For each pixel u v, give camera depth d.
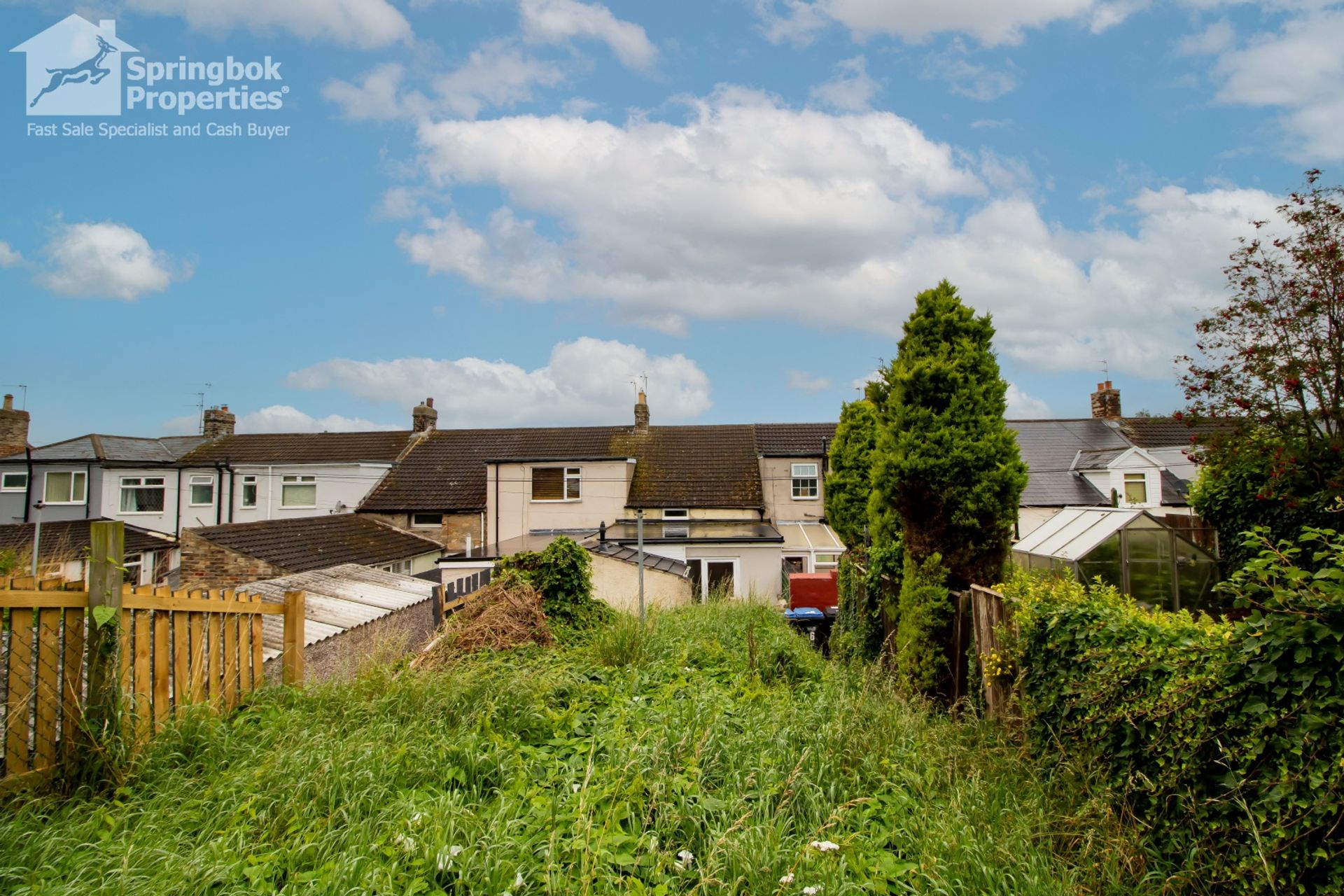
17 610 4.00
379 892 3.00
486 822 3.62
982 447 7.79
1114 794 4.15
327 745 4.32
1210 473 11.63
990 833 3.77
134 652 4.57
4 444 30.81
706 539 22.33
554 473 28.27
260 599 5.86
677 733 4.70
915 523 8.16
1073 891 3.41
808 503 28.45
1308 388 11.35
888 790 4.48
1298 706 3.15
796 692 7.09
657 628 8.91
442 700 5.31
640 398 32.16
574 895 3.02
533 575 10.54
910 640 7.85
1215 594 9.64
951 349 8.21
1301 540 3.37
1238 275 12.09
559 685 6.05
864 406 18.48
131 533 26.33
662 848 3.62
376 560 22.83
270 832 3.52
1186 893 3.54
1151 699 4.00
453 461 31.14
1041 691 5.28
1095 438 29.59
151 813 3.67
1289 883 3.09
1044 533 11.66
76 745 4.19
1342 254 11.17
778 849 3.48
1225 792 3.51
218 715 5.00
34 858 3.28
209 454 31.98
